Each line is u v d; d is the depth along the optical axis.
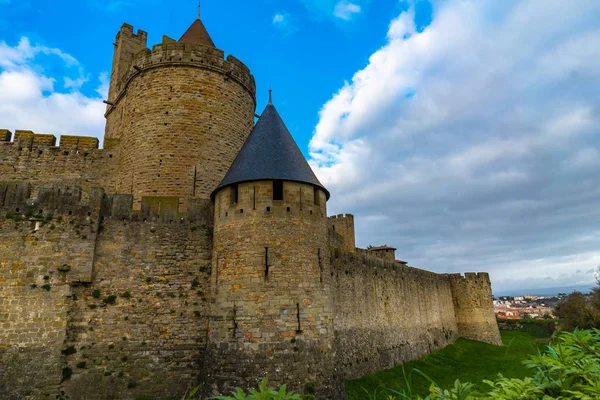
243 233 15.74
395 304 29.17
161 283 17.23
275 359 14.24
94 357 15.70
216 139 23.02
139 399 15.58
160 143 22.05
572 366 4.57
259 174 16.20
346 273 23.17
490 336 44.12
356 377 21.19
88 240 16.67
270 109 19.30
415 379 24.05
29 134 23.61
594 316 40.19
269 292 14.95
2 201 16.34
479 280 45.94
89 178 23.36
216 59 24.05
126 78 24.69
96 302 16.30
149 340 16.45
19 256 15.80
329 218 37.31
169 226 18.02
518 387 4.51
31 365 14.81
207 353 15.45
